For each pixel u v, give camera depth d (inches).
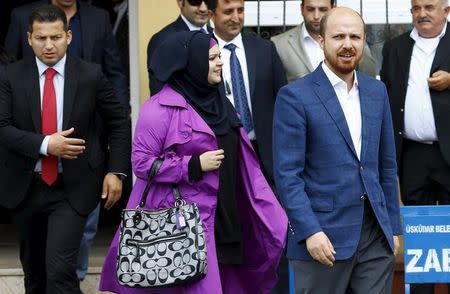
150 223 264.7
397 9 387.2
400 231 271.7
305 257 264.4
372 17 387.2
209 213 268.8
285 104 262.4
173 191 266.7
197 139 268.2
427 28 332.5
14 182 308.8
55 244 305.3
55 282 305.4
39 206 309.7
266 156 334.0
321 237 255.0
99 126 320.2
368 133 263.3
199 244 260.5
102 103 314.3
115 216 443.2
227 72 334.6
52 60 306.8
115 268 276.7
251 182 281.6
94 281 362.3
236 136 280.8
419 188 338.0
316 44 344.8
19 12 348.5
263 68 337.1
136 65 381.4
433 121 332.8
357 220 261.9
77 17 350.3
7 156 309.0
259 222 281.7
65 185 308.7
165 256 260.8
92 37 349.1
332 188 260.7
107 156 324.5
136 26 381.1
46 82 309.4
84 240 349.7
